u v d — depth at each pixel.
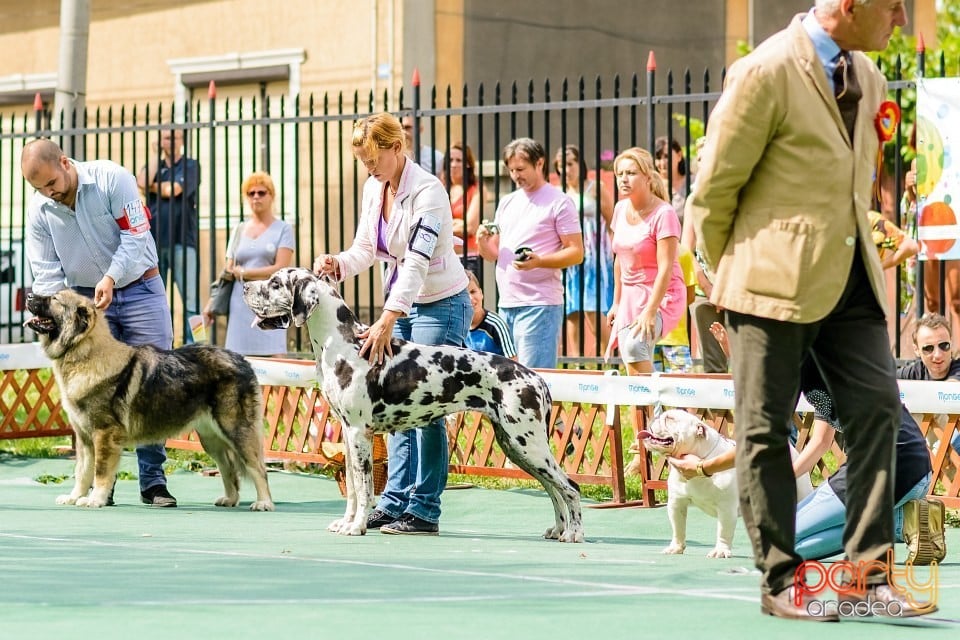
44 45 28.06
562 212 13.60
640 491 13.35
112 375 12.22
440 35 24.06
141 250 12.49
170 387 12.28
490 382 10.23
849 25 6.50
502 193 23.64
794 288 6.49
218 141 25.86
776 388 6.61
